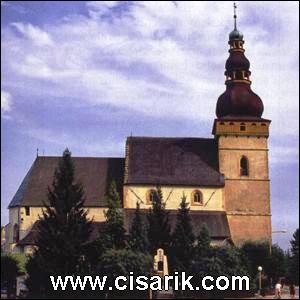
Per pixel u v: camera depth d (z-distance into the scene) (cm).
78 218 7988
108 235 8569
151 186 10181
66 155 8256
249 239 9588
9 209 10488
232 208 10100
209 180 10194
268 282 9112
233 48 10775
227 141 10281
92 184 10406
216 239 9712
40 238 7844
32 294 7656
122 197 10269
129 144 10650
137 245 8525
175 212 10081
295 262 11631
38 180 10488
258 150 10262
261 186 10162
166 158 10512
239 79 10681
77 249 7794
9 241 10344
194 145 10731
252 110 10500
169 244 8894
